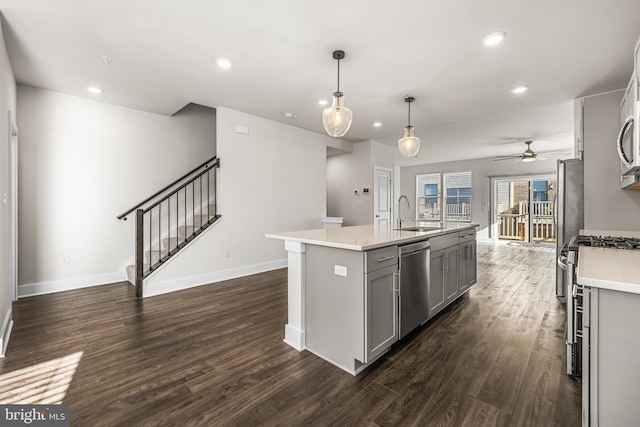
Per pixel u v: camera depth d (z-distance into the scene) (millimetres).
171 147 4863
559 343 2412
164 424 1533
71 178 3943
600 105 3568
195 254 4105
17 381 1892
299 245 2346
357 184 6742
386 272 2154
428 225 3693
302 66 3023
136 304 3344
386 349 2166
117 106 4297
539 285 4195
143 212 3643
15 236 3471
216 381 1906
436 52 2730
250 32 2430
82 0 2031
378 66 3010
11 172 3119
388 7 2111
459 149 7512
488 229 8961
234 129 4508
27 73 3203
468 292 3861
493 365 2090
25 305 3301
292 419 1571
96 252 4148
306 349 2344
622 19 2209
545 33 2406
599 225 3395
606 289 1128
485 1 2033
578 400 1706
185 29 2389
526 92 3645
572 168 3541
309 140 5695
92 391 1794
